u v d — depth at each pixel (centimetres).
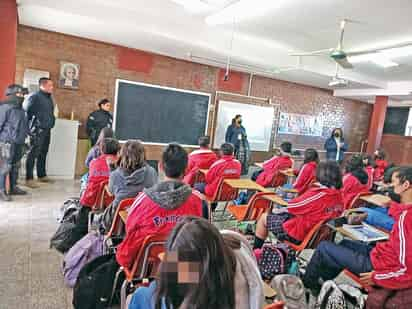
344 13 418
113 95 625
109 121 571
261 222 271
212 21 503
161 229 173
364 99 1002
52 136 535
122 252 178
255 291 98
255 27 521
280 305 115
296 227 239
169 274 77
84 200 279
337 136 757
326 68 711
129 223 176
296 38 566
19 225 334
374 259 179
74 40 573
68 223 299
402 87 793
